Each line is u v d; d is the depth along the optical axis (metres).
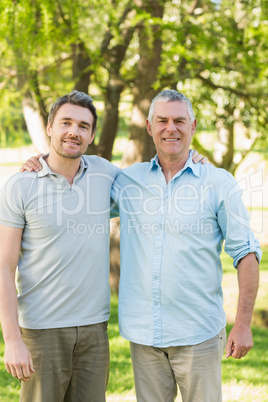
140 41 5.79
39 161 2.49
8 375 4.16
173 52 5.05
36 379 2.46
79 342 2.48
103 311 2.54
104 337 2.56
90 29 5.06
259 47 5.48
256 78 5.84
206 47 5.40
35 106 5.45
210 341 2.48
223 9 5.96
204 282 2.48
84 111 2.45
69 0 4.43
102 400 2.57
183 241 2.45
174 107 2.52
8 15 4.03
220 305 2.56
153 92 5.94
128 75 6.66
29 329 2.47
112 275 6.88
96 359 2.53
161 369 2.54
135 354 2.57
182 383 2.51
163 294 2.46
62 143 2.42
